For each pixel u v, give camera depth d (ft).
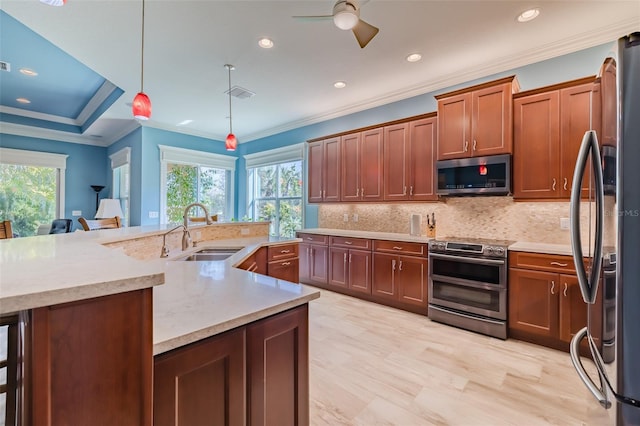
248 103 14.58
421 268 10.87
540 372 7.11
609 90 3.48
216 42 9.20
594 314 3.80
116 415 2.23
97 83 14.10
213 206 20.90
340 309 11.51
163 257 7.23
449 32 8.70
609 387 3.40
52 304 1.94
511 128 9.41
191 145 19.51
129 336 2.30
